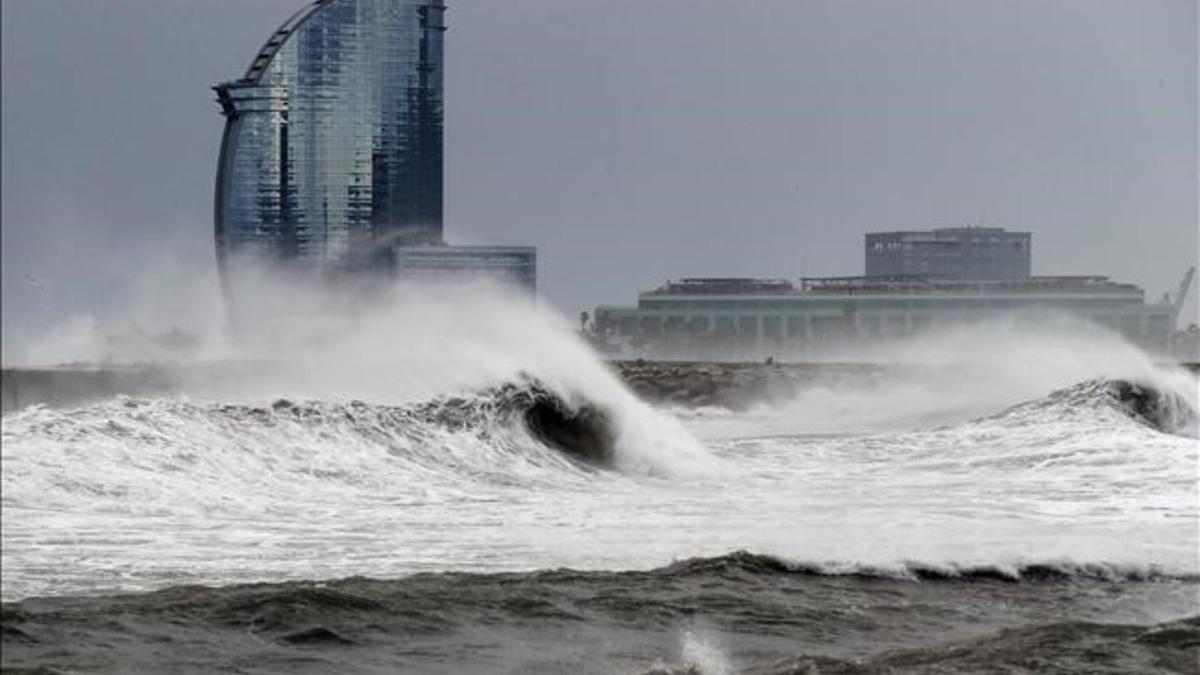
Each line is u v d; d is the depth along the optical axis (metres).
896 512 106.38
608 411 145.25
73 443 107.44
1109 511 106.88
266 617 63.50
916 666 56.91
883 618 69.62
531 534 94.94
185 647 59.91
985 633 66.56
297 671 57.66
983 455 144.50
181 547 87.75
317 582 72.75
